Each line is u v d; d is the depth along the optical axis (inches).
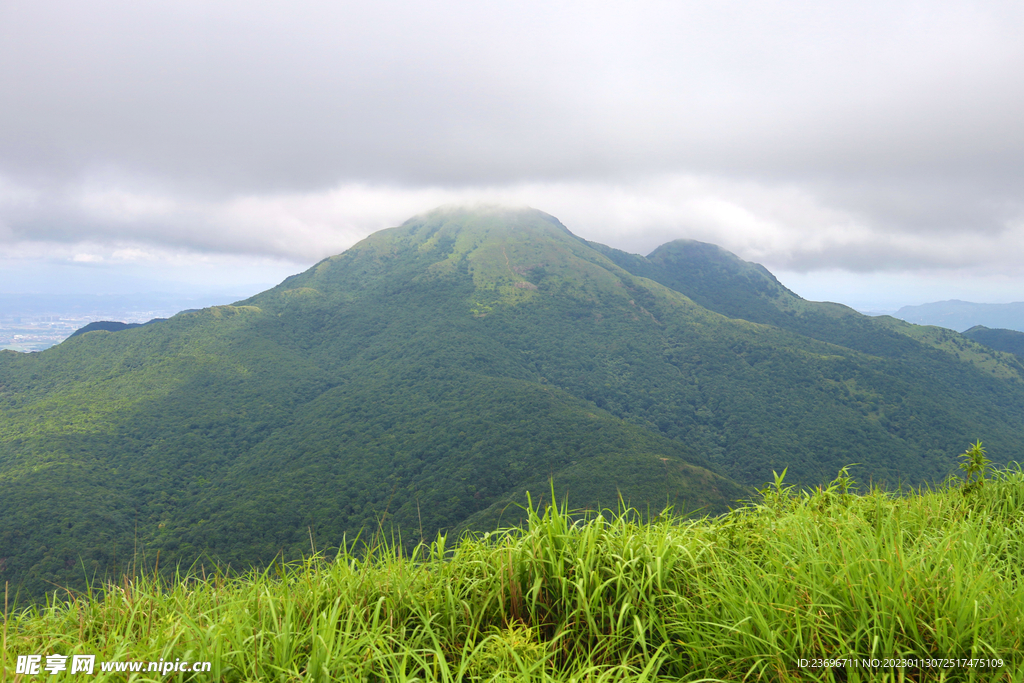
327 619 106.3
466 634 114.5
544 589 122.6
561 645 110.3
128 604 120.4
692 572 119.1
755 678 93.3
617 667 93.3
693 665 100.3
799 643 92.9
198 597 123.1
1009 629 92.9
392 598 119.7
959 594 95.7
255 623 108.6
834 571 107.4
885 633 91.8
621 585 117.3
